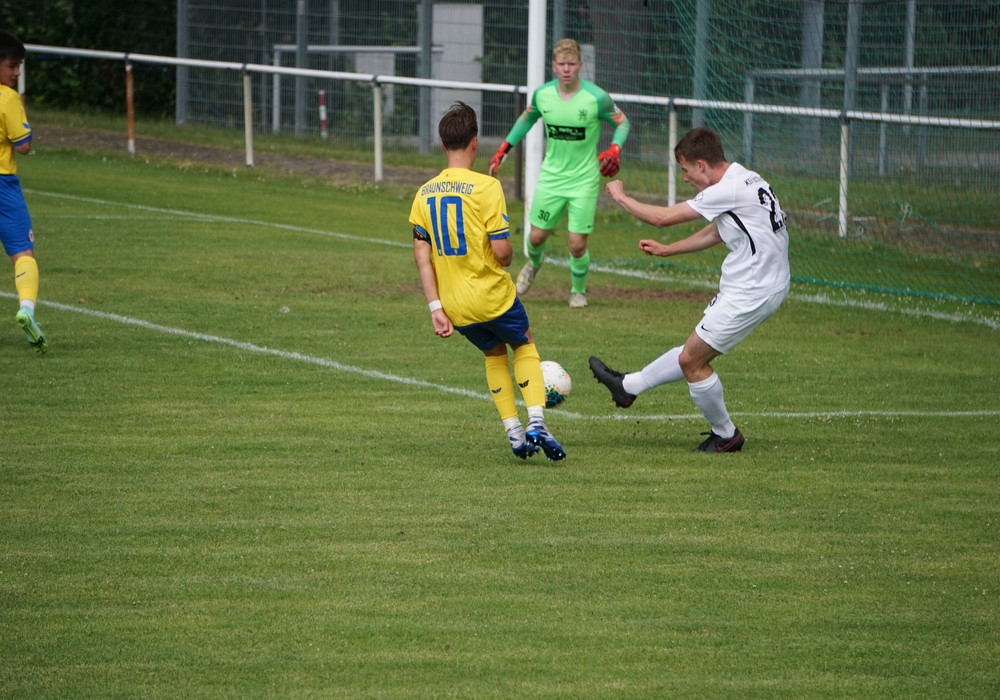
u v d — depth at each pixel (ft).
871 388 86.28
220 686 38.70
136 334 92.94
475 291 61.67
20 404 73.00
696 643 42.73
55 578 47.06
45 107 256.52
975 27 175.63
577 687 39.19
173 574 47.78
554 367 69.56
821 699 38.83
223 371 83.35
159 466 62.03
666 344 98.48
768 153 170.91
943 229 159.02
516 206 184.44
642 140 176.55
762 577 49.11
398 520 54.75
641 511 57.11
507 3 218.59
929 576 49.70
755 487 61.57
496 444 68.49
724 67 163.12
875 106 179.73
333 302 109.50
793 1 167.02
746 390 84.89
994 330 112.06
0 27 255.29
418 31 223.92
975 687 39.86
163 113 262.88
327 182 197.67
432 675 39.78
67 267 118.32
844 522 56.34
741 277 65.72
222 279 117.08
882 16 175.22
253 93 237.86
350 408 75.36
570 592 46.96
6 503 55.62
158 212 157.58
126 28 260.01
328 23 229.86
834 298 128.26
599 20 156.97
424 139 226.99
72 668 39.68
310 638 42.29
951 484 63.00
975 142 167.43
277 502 56.90
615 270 141.69
